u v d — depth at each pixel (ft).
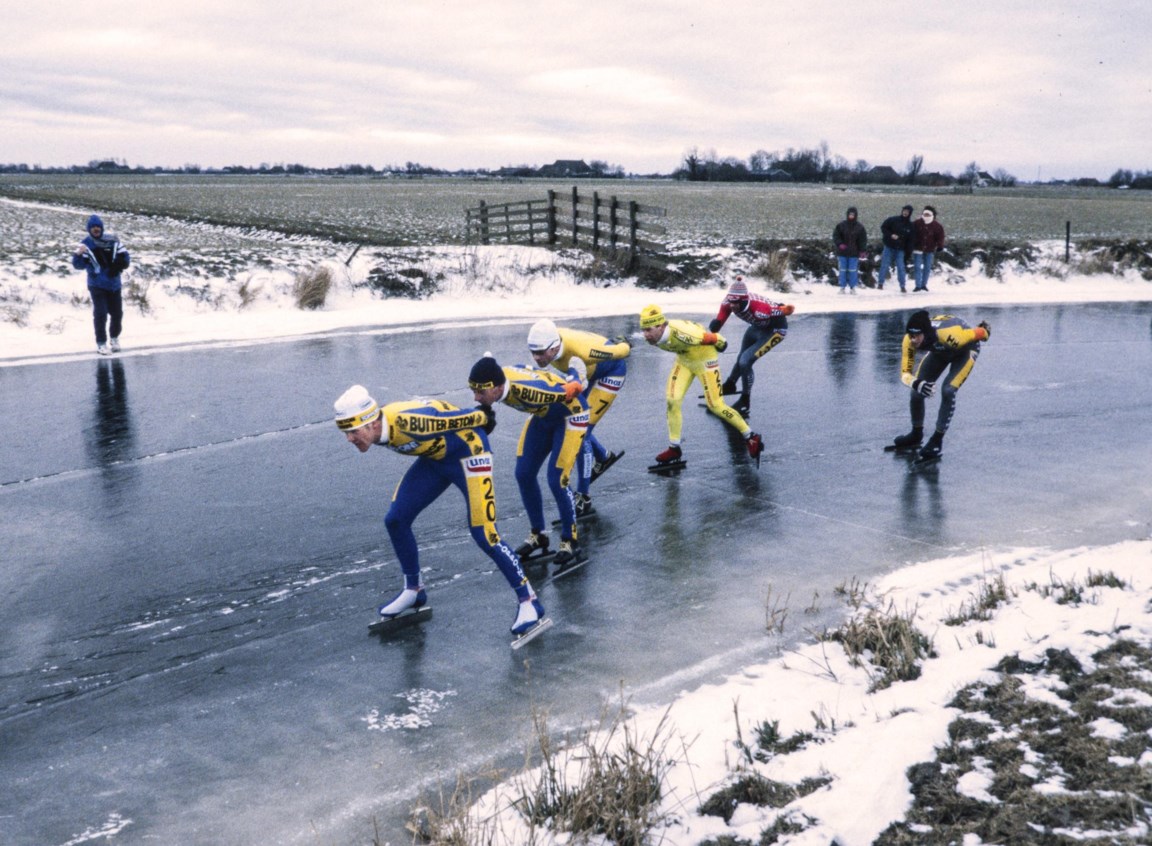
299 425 31.83
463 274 65.67
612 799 11.28
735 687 14.76
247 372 40.14
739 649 16.25
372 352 44.86
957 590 18.15
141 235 95.81
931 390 27.17
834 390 37.35
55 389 36.83
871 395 36.47
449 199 196.75
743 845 10.57
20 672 15.88
